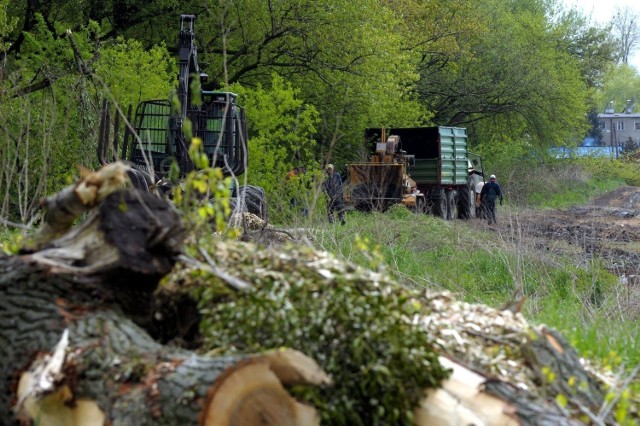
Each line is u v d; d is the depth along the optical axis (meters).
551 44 87.38
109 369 7.33
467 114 84.56
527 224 30.97
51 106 24.09
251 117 40.34
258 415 6.91
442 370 7.53
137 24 55.62
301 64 53.53
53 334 7.68
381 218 28.27
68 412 7.35
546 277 20.94
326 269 8.40
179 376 7.03
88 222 8.34
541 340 8.30
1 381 7.73
